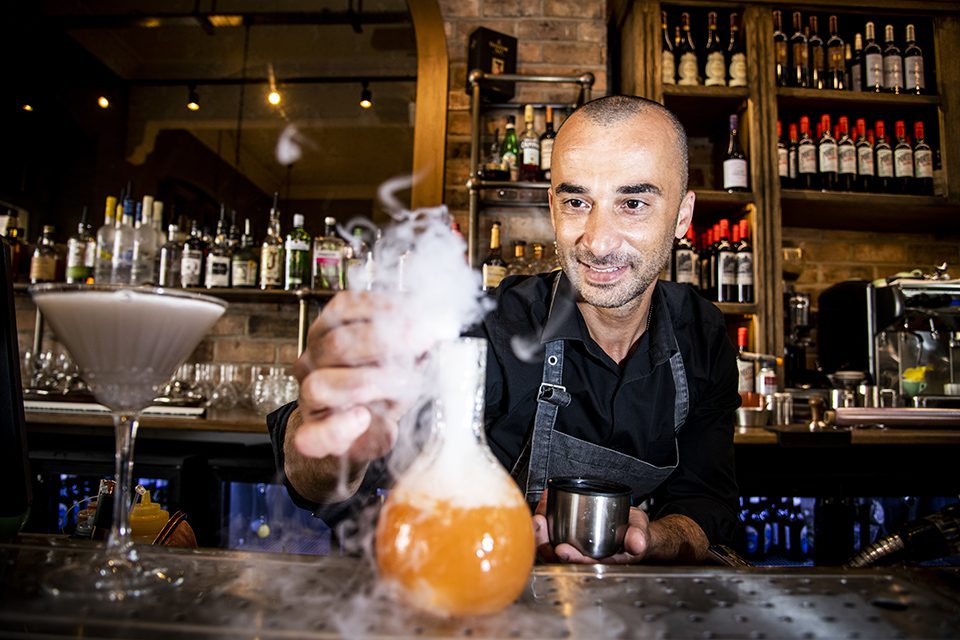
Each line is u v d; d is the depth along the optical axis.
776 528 2.26
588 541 0.69
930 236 3.02
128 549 0.53
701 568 0.55
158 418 2.18
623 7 2.77
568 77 2.44
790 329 2.72
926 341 2.48
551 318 1.18
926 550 0.80
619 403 1.18
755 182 2.60
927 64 2.83
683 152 1.12
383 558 0.46
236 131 3.49
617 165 1.02
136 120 3.43
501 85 2.58
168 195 3.33
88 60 3.34
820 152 2.69
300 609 0.44
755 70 2.65
